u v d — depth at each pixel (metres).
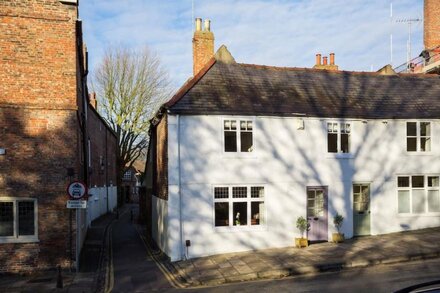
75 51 13.48
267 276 11.96
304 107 16.66
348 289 9.91
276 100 16.66
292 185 16.05
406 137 17.73
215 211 15.30
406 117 17.50
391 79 20.27
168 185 14.88
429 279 10.49
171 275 12.69
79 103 15.44
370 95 18.64
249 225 15.49
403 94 19.19
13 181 12.71
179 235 14.73
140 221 28.84
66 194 13.09
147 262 15.13
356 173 17.00
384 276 11.06
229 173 15.39
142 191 28.75
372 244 15.08
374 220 17.12
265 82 17.61
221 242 15.12
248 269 12.50
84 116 18.30
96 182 28.98
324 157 16.58
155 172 19.47
